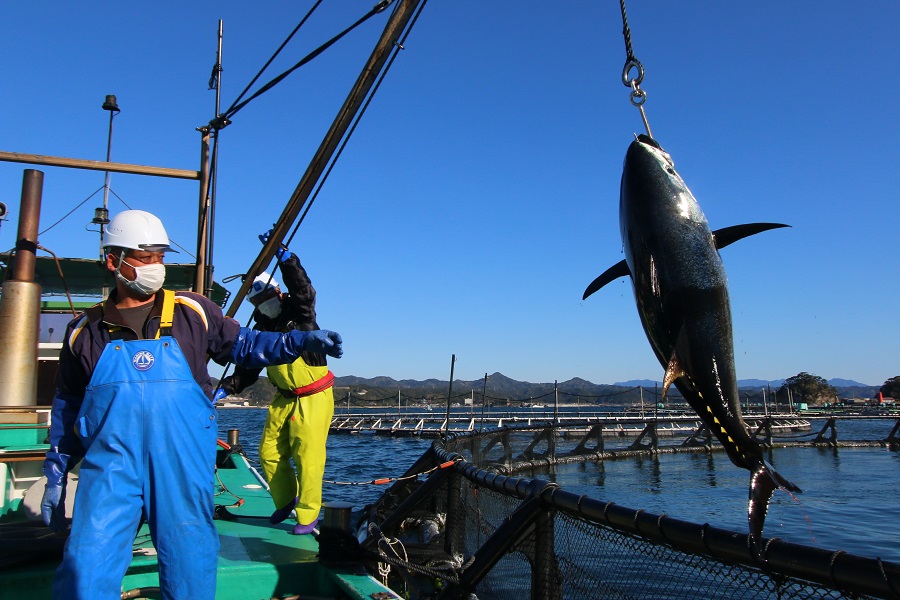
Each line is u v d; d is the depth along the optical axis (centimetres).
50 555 359
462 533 575
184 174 659
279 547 434
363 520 736
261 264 498
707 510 1675
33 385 529
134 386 263
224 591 376
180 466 265
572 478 2419
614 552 334
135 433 261
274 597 382
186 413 270
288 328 487
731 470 2620
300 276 484
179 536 265
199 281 646
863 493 1927
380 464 2578
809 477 2350
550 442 2745
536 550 379
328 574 381
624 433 4066
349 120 445
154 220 284
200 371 285
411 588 487
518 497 424
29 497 445
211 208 650
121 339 273
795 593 234
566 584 371
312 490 473
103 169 637
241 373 493
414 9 416
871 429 6100
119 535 253
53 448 282
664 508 1711
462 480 617
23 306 524
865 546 1220
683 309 269
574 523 357
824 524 1452
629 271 298
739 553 249
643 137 300
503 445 2430
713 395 267
